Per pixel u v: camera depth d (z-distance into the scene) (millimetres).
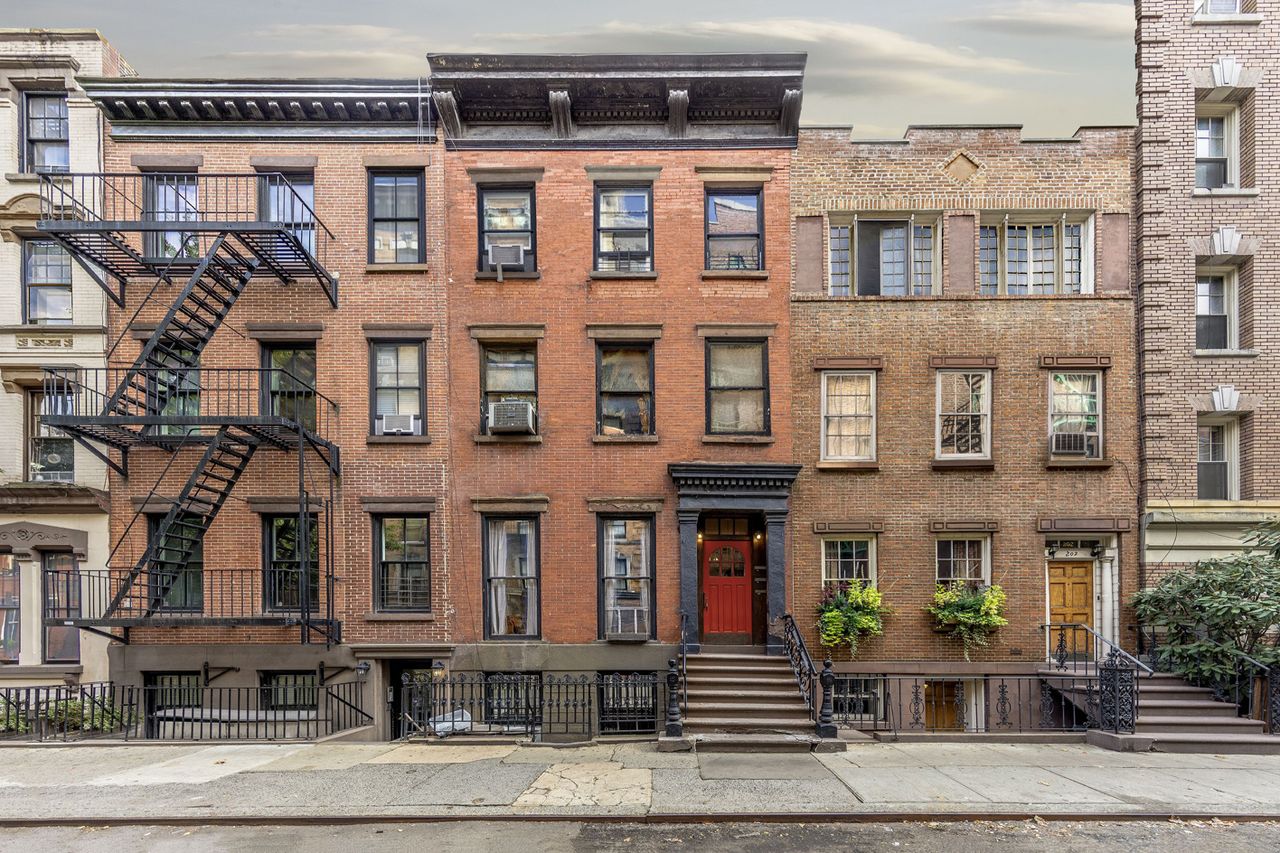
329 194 14203
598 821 7957
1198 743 10766
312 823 7949
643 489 14008
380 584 14039
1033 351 14273
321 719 12992
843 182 14422
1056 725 13336
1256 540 13664
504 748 11102
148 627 13609
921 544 14047
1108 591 14008
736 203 14547
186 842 7477
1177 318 14086
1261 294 14070
